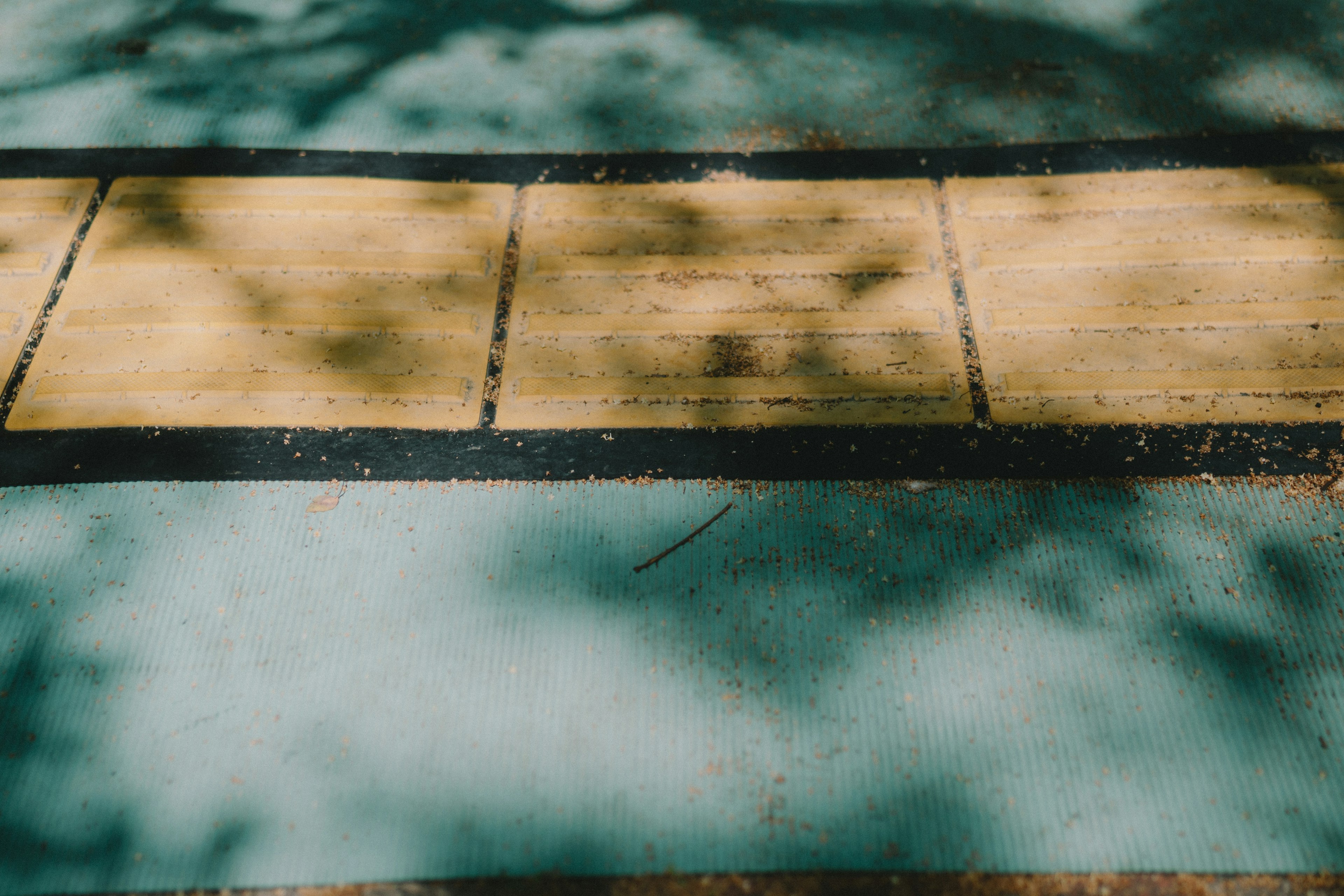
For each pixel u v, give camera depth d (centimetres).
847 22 400
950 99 368
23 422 275
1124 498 258
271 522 255
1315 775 212
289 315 301
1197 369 284
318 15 404
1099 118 359
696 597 241
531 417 278
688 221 330
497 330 300
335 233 324
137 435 272
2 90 369
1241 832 205
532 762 216
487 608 239
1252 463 263
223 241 321
